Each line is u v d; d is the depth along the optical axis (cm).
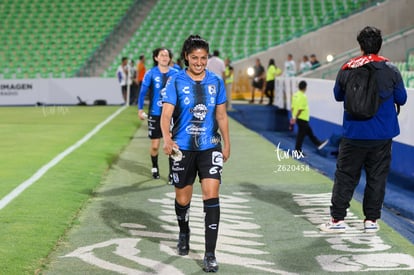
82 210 1152
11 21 5297
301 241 960
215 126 848
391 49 3603
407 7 4319
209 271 805
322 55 4525
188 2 5244
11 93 4209
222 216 1121
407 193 1445
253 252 901
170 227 1041
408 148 1659
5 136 2325
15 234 956
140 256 875
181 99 832
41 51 5016
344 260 862
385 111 979
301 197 1288
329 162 1945
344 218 1086
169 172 1477
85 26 5197
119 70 4097
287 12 4950
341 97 1019
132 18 5231
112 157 1827
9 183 1368
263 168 1669
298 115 2114
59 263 838
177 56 4716
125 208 1174
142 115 1507
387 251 906
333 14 4741
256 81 4156
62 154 1834
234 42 4794
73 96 4241
